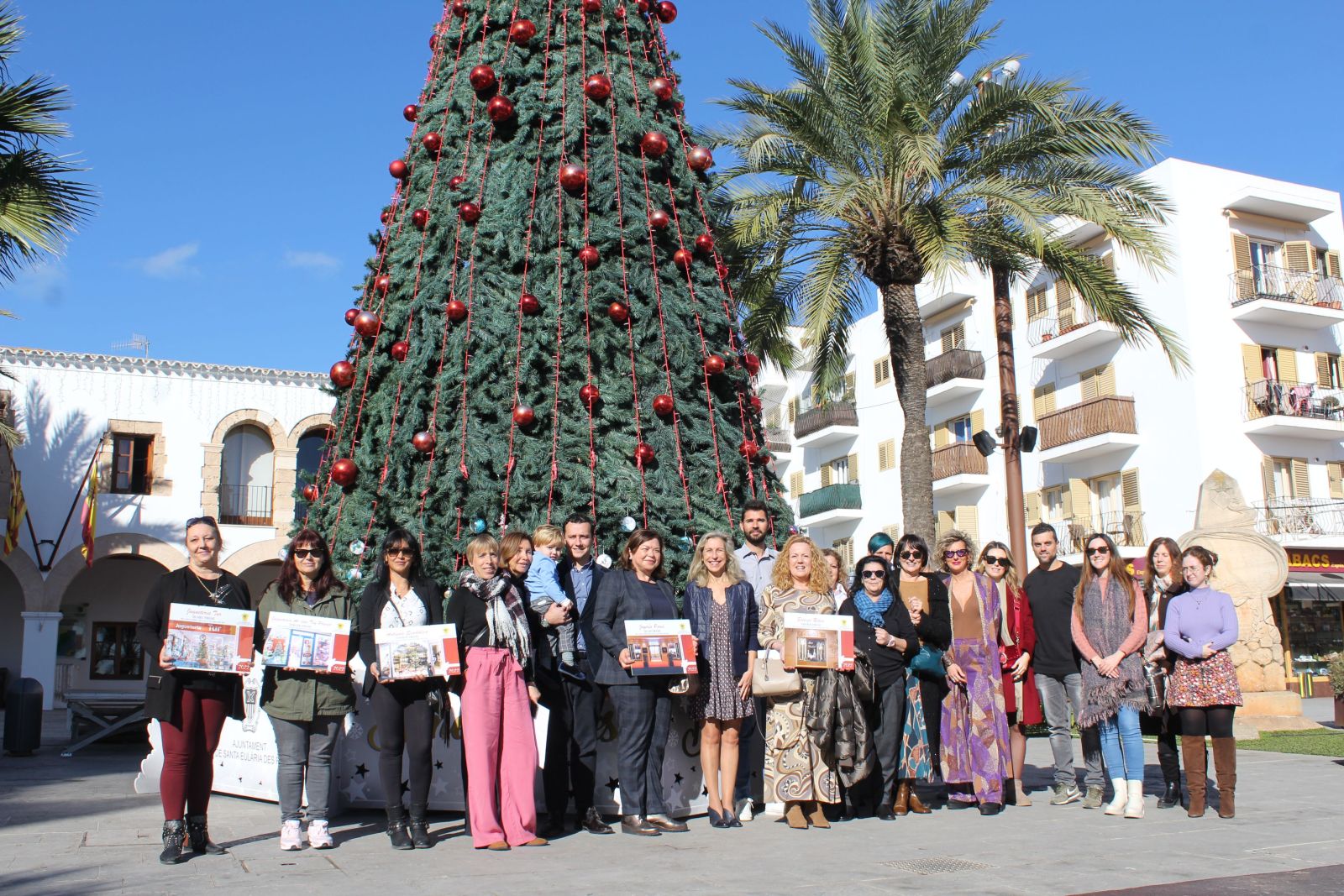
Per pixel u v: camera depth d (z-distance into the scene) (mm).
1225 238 25797
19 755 12656
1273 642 15477
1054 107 14055
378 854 5910
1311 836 6441
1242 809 7602
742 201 14320
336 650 6070
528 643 6473
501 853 5914
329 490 8672
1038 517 28719
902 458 14805
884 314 14898
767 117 14727
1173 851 5938
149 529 23562
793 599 7008
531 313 8320
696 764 7438
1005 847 6047
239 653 5879
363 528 8156
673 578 7977
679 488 8289
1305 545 24594
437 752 7289
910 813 7457
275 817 7215
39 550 22625
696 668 6523
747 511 7859
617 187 8773
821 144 14531
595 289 8477
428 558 7746
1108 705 7262
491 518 7855
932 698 7562
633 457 8195
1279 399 25234
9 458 22453
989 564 8016
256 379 24859
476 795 6102
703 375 8805
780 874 5289
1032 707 8203
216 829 6781
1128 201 14953
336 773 7348
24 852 6055
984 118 14227
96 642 24891
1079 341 27000
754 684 6797
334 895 4848
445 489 7801
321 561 6316
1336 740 13461
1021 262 15930
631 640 6496
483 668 6254
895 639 7227
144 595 25438
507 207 8555
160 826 7039
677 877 5230
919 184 14383
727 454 8750
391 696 6160
